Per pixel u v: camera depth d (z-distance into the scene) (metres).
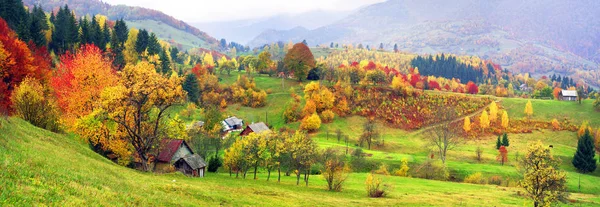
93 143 54.66
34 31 122.50
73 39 141.88
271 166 72.38
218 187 44.38
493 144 146.50
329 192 63.91
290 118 162.25
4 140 29.56
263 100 181.12
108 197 24.11
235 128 150.25
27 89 53.56
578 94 185.75
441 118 163.00
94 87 56.03
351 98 177.50
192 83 163.62
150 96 48.72
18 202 17.83
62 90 57.75
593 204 69.25
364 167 105.19
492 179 94.12
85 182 25.81
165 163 66.62
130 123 52.97
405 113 170.00
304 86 194.38
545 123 163.75
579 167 117.00
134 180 34.31
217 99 179.25
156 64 169.00
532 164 56.84
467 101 182.12
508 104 181.62
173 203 28.48
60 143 42.03
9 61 67.06
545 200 54.28
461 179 99.88
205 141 95.19
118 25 180.88
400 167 105.25
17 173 22.14
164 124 55.28
